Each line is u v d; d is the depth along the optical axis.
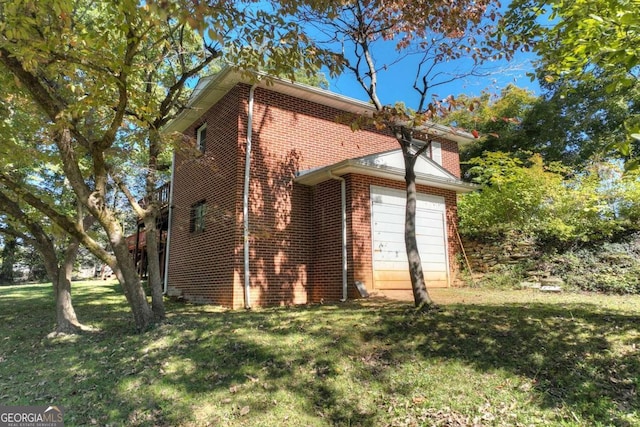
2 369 5.38
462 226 11.81
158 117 7.39
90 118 7.39
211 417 3.85
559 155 18.97
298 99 10.88
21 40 4.46
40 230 7.46
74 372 5.06
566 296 7.98
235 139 9.84
